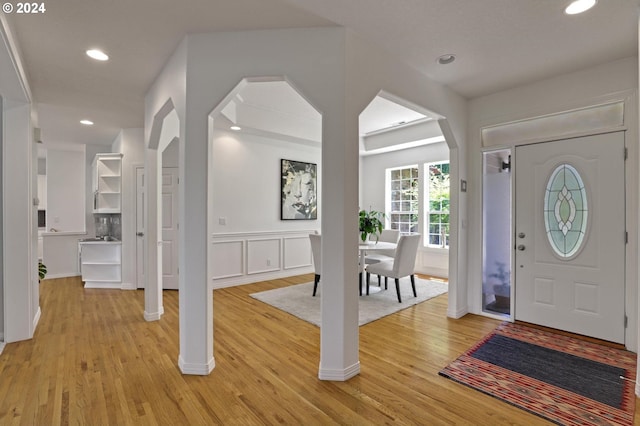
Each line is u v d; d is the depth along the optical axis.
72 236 5.97
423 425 1.84
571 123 3.18
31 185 3.11
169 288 4.99
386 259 5.13
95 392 2.16
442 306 4.09
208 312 2.42
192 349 2.40
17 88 2.74
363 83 2.46
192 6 2.08
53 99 3.73
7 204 2.97
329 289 2.32
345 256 2.32
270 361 2.61
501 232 3.75
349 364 2.35
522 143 3.46
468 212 3.83
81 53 2.69
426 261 6.07
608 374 2.39
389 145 6.15
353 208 2.38
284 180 5.86
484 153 3.75
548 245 3.31
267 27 2.33
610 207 2.94
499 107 3.57
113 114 4.30
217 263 5.00
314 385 2.25
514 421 1.87
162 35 2.43
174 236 4.99
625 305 2.87
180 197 2.50
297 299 4.37
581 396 2.12
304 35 2.34
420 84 3.06
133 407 2.00
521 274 3.49
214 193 5.02
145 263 3.61
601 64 2.94
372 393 2.15
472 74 3.13
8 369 2.46
